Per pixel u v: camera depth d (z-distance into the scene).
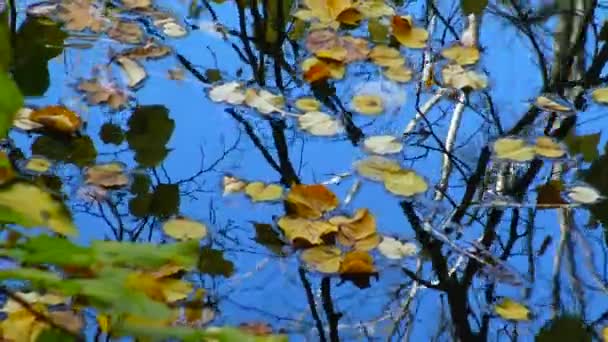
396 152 1.78
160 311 0.74
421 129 1.84
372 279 1.59
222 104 1.87
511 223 1.69
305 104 1.88
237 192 1.70
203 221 1.65
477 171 1.77
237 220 1.65
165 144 1.77
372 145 1.79
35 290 1.46
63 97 1.84
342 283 1.58
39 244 0.77
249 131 1.82
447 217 1.69
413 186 1.72
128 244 0.84
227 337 0.80
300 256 1.60
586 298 1.60
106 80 1.88
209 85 1.90
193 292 1.53
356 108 1.87
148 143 1.77
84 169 1.70
